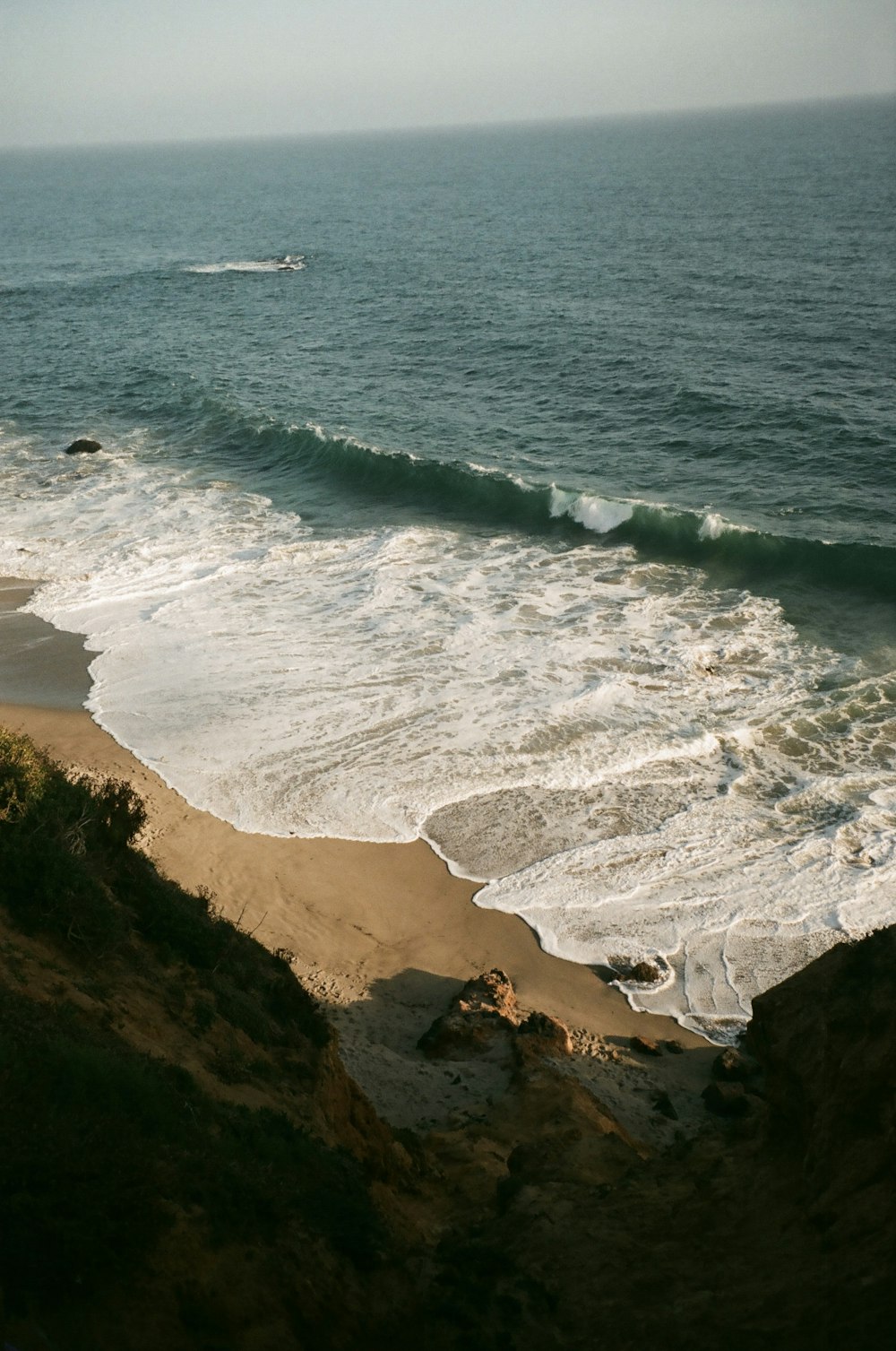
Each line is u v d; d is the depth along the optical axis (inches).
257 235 4576.8
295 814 781.3
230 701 919.7
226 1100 350.0
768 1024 375.9
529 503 1333.7
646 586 1123.9
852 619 1040.2
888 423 1560.0
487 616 1056.8
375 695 921.5
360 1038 572.7
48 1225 244.8
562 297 2694.4
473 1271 328.5
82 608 1111.0
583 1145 440.8
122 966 405.7
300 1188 324.8
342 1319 282.2
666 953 662.5
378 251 3786.9
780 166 6806.1
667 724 871.7
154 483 1493.6
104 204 6894.7
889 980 341.4
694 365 1936.5
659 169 7308.1
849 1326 269.9
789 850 735.1
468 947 671.8
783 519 1267.2
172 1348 239.0
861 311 2304.4
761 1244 317.4
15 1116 277.9
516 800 794.8
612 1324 305.3
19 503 1428.4
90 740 866.1
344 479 1480.1
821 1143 323.3
